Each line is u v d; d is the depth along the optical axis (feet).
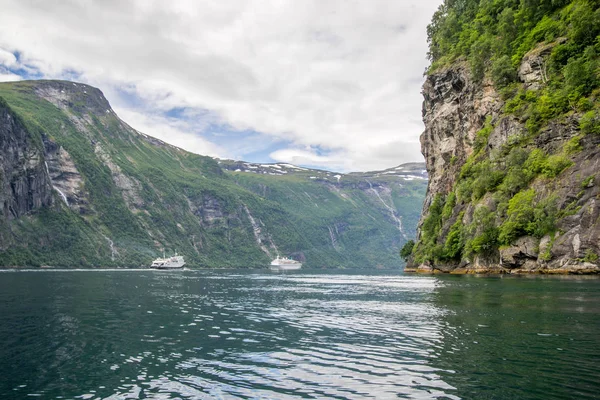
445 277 272.72
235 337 75.25
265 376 50.42
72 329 81.87
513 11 331.36
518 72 297.53
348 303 134.62
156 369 53.67
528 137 263.49
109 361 57.57
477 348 62.69
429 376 49.39
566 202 215.31
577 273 199.72
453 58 404.16
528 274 225.35
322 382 47.75
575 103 238.68
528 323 81.82
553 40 279.28
